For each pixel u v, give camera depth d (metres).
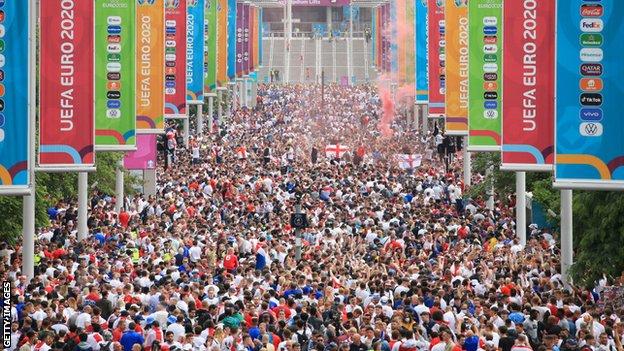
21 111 52.06
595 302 55.16
